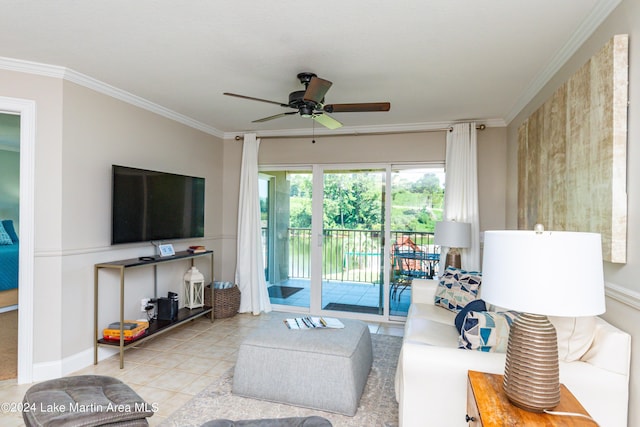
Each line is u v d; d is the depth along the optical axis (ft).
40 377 9.20
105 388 6.42
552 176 8.18
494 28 7.16
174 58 8.79
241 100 11.98
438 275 14.55
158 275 13.19
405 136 14.84
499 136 13.83
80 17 6.97
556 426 4.06
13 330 12.83
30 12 6.80
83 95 10.08
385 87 10.53
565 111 7.45
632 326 5.43
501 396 4.64
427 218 14.85
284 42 7.89
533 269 4.13
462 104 12.01
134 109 11.85
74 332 9.81
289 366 8.27
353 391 7.86
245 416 7.75
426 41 7.75
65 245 9.56
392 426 7.43
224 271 17.22
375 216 15.42
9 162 18.84
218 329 13.60
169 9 6.64
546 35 7.39
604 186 5.85
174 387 9.01
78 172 9.95
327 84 8.05
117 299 11.23
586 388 5.21
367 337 9.71
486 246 4.74
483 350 5.94
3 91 9.00
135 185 11.27
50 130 9.37
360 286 15.62
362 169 15.53
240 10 6.64
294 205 16.52
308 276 16.33
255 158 16.31
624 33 5.70
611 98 5.67
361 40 7.75
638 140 5.31
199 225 14.67
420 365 5.74
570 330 5.57
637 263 5.30
